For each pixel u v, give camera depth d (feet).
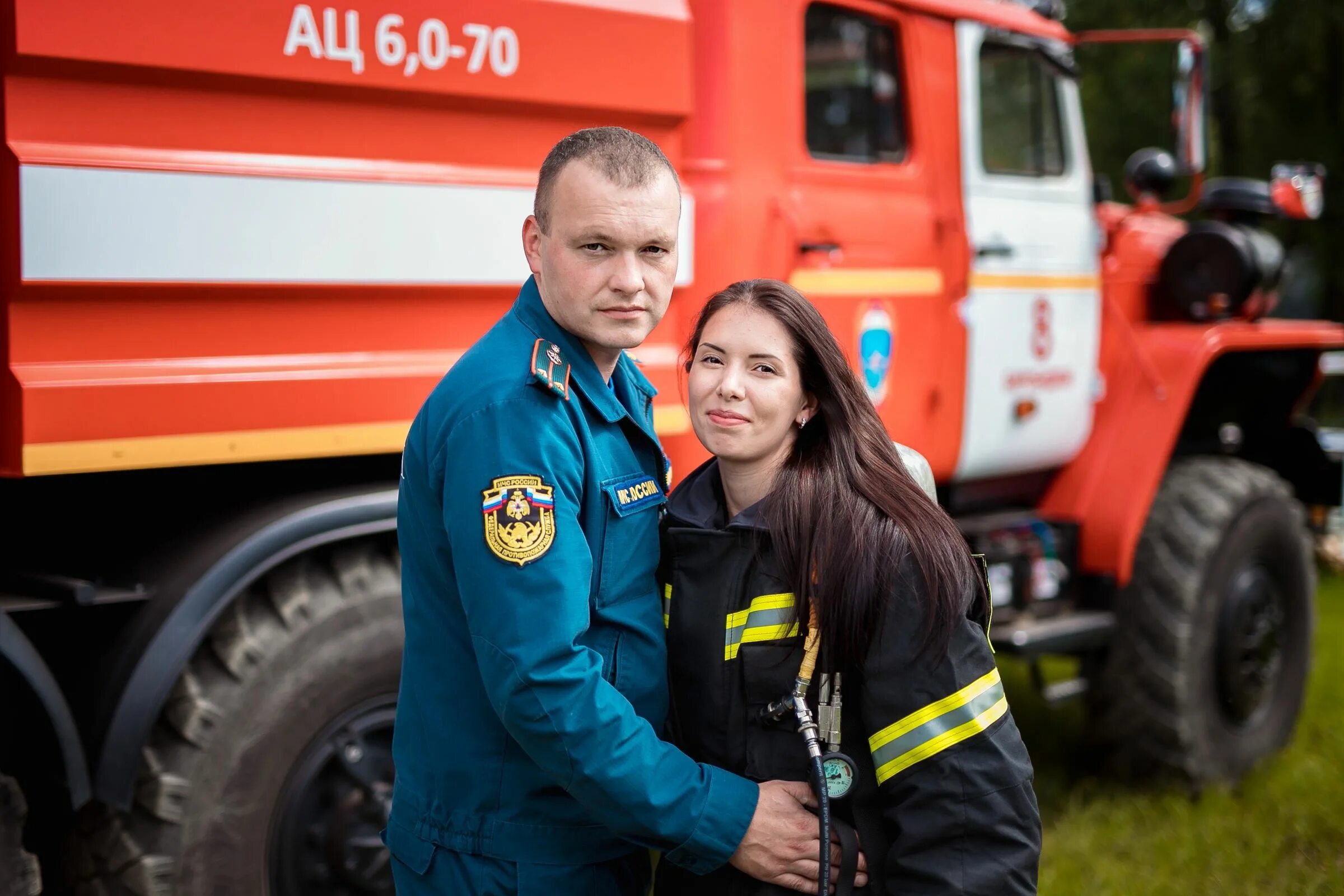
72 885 7.22
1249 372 14.66
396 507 7.66
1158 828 12.13
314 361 7.28
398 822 5.42
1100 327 13.19
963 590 4.92
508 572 4.69
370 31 7.23
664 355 8.81
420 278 7.55
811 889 5.05
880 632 4.90
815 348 5.21
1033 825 4.86
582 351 5.20
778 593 5.11
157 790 6.98
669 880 5.46
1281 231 37.45
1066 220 12.72
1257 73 36.99
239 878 7.19
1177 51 35.22
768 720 5.11
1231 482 13.03
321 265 7.15
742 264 9.36
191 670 7.18
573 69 8.16
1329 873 11.00
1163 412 12.79
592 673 4.74
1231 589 12.94
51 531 7.41
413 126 7.56
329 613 7.50
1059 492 13.06
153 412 6.63
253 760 7.22
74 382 6.39
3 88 6.15
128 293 6.56
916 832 4.83
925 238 11.05
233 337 6.98
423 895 5.32
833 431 5.25
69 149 6.30
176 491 7.64
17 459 6.29
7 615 6.70
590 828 5.22
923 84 11.16
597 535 5.08
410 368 7.60
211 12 6.66
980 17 11.62
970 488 12.39
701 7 9.25
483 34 7.70
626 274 4.90
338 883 7.70
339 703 7.54
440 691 5.23
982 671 4.91
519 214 7.98
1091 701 13.08
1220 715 13.06
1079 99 13.56
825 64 10.30
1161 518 12.79
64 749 6.58
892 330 10.71
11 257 6.21
